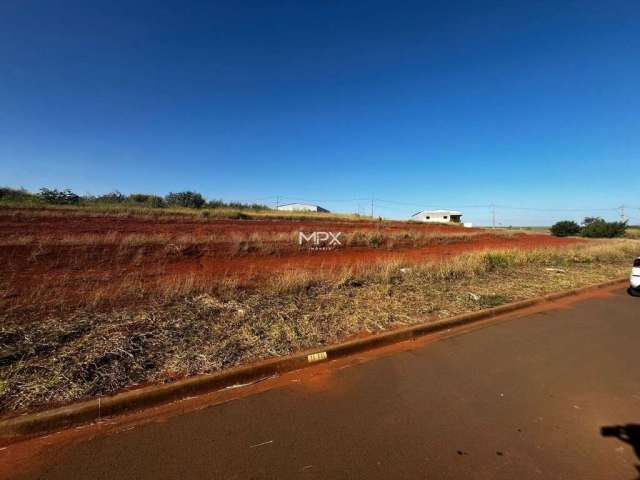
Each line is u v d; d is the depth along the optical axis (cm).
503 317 682
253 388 383
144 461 266
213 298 639
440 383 402
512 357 483
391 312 629
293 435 300
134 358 404
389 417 330
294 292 727
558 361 473
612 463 275
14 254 930
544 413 344
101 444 286
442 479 254
